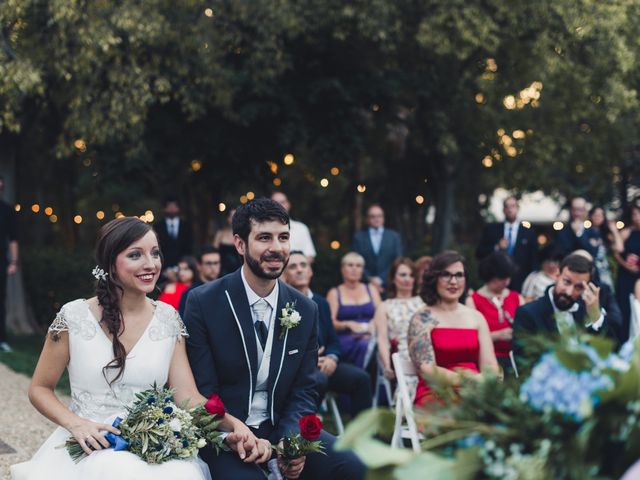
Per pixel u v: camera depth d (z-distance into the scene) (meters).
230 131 13.63
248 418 4.14
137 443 3.62
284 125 13.08
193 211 19.98
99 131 10.92
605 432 2.31
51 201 21.98
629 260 10.41
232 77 12.54
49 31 10.46
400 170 16.92
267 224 4.06
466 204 19.20
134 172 13.52
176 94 11.80
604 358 2.36
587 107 13.53
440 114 13.45
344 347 7.50
